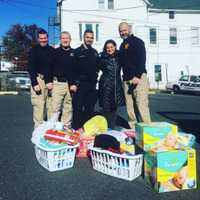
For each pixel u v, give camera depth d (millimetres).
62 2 34750
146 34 37375
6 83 26516
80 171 5785
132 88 7551
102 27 35438
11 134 8641
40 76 7758
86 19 35094
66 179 5449
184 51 39000
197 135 8461
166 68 38656
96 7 35188
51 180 5418
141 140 5332
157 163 4852
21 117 11453
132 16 36375
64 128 6352
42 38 7586
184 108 15141
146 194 4855
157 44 38344
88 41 7676
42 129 6188
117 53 7762
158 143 5199
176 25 38750
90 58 7684
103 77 7840
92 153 5840
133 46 7398
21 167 6039
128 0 36094
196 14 39062
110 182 5309
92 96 7895
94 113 8133
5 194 4914
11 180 5438
